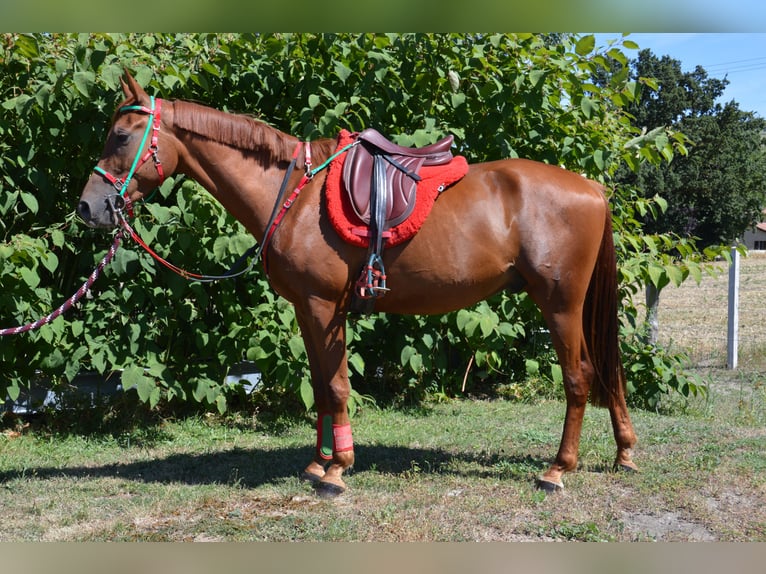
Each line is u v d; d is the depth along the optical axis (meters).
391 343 5.91
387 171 3.56
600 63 5.30
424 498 3.67
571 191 3.71
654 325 6.48
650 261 5.80
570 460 3.82
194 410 5.80
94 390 5.57
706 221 41.31
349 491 3.81
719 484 3.86
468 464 4.32
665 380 5.90
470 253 3.61
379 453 4.58
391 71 5.34
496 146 5.61
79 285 5.37
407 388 6.34
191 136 3.58
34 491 3.88
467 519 3.40
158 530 3.30
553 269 3.67
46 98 4.54
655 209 6.05
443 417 5.74
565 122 5.60
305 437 5.17
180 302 5.26
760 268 29.48
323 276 3.52
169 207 5.27
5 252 4.39
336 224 3.46
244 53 5.23
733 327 7.61
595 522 3.34
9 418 5.35
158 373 5.04
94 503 3.69
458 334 6.03
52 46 4.80
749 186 40.88
